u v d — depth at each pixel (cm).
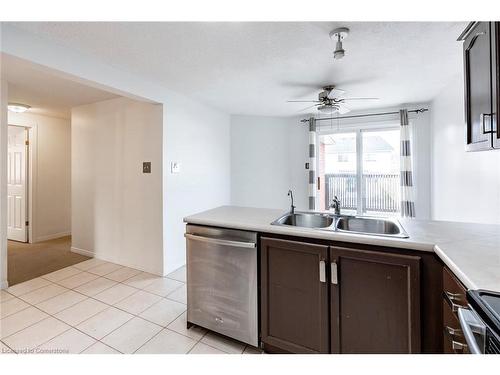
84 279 291
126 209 328
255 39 195
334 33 181
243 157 456
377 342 136
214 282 186
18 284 277
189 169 346
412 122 391
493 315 72
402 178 388
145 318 214
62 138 469
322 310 149
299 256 156
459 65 245
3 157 263
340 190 457
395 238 135
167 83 290
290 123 474
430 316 126
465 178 263
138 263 320
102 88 244
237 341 186
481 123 132
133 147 319
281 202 477
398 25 176
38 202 438
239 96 340
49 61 195
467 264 104
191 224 196
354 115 430
